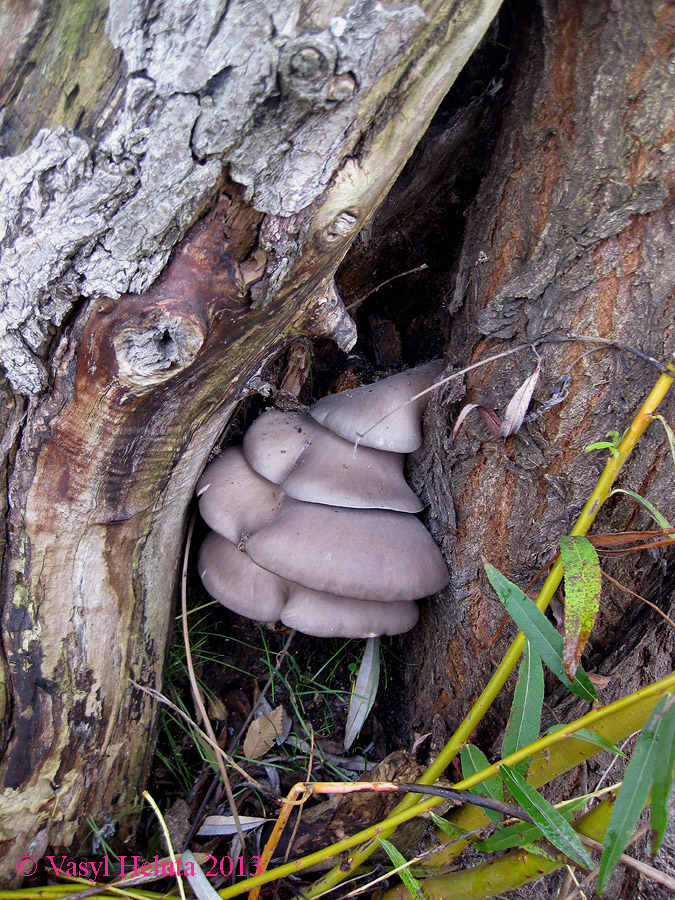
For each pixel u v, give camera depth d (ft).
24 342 0.88
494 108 1.26
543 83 1.06
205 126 0.78
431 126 1.33
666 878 0.84
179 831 1.25
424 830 1.23
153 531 1.14
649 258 1.03
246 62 0.76
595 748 0.97
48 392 0.93
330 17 0.76
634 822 0.77
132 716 1.17
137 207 0.81
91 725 1.11
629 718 0.93
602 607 1.20
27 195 0.81
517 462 1.18
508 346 1.15
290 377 1.50
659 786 0.76
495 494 1.22
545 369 1.11
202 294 0.87
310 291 1.04
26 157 0.80
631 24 0.96
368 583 1.21
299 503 1.31
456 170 1.37
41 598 1.03
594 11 0.99
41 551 1.01
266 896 1.15
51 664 1.05
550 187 1.07
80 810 1.14
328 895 1.17
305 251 0.94
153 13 0.75
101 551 1.06
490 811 0.95
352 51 0.77
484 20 0.84
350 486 1.29
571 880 0.95
